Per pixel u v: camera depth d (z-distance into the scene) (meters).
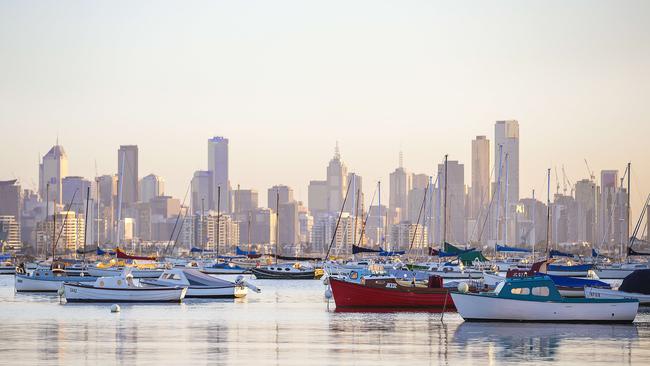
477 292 104.06
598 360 71.44
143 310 112.44
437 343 79.88
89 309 113.38
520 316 93.12
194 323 96.50
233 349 76.62
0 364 68.69
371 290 113.06
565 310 92.75
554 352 74.88
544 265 127.44
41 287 154.50
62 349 76.25
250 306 119.81
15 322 97.06
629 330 88.19
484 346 78.00
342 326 93.31
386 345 78.88
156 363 69.25
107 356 72.56
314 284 193.38
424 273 154.25
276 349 76.62
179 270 134.00
